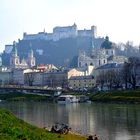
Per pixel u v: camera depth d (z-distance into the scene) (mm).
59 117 168125
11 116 86438
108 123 137250
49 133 88625
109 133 111938
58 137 86062
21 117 169875
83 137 99688
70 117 166500
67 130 107938
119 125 130250
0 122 66688
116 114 170500
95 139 94812
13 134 60156
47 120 155125
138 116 157750
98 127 126625
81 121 147625
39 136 68625
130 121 141000
